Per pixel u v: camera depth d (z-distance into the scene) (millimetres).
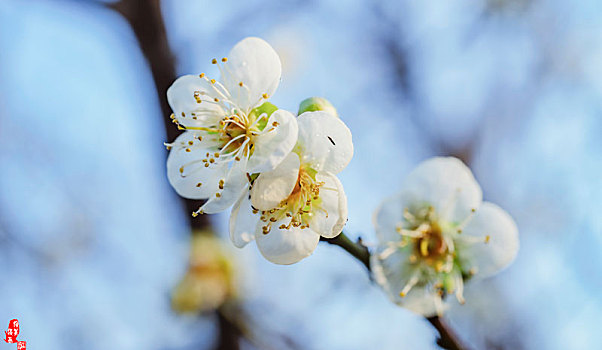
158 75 309
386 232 253
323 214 232
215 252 319
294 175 226
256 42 237
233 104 236
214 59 237
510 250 253
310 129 232
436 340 244
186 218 320
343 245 239
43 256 385
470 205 255
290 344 337
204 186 237
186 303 318
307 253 232
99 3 311
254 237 233
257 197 226
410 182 257
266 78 237
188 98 239
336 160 232
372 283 245
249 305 324
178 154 239
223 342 322
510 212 506
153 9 310
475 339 437
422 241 252
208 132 238
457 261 253
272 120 229
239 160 231
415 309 246
